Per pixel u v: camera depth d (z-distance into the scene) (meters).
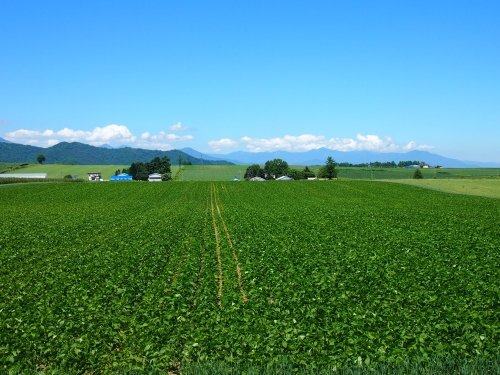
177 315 16.73
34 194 93.88
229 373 11.38
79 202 81.19
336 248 30.28
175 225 46.34
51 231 42.25
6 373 12.44
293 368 11.82
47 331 15.32
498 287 19.48
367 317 15.78
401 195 91.06
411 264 25.03
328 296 18.47
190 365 12.08
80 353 13.45
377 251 29.12
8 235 39.25
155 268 25.12
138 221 50.59
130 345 14.09
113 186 112.88
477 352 12.43
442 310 16.19
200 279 23.08
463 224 45.31
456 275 22.02
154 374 11.82
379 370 11.34
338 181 122.69
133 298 19.38
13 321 16.31
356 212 59.88
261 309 17.11
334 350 12.90
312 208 67.62
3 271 25.41
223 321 15.84
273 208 68.19
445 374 11.09
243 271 24.38
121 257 28.41
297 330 14.30
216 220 52.66
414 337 13.62
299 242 33.19
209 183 122.25
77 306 18.19
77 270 25.25
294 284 20.47
